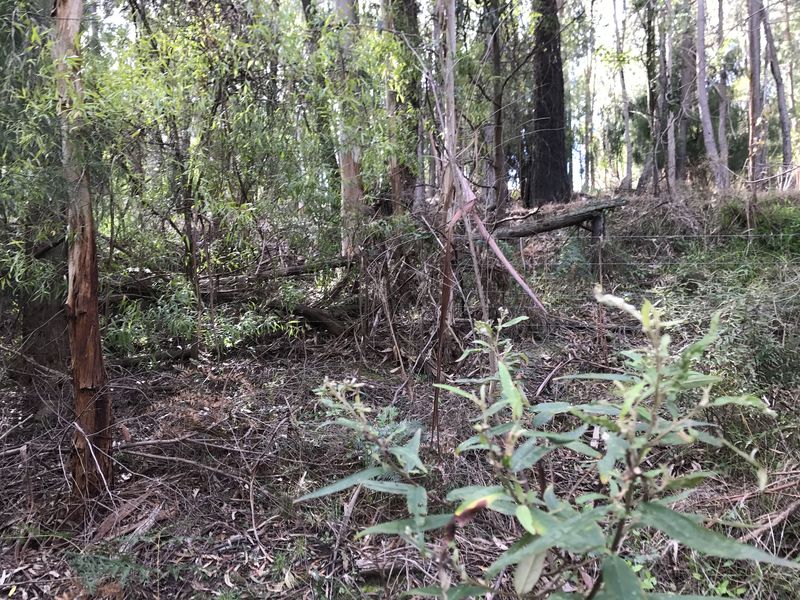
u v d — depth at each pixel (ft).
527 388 12.52
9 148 9.01
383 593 7.14
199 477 9.55
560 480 9.14
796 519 7.72
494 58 21.50
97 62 9.36
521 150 33.19
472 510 3.46
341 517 8.53
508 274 15.40
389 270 14.87
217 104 11.95
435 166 16.03
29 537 8.02
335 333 16.31
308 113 13.35
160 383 13.14
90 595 6.98
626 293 19.71
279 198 13.47
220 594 7.18
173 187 11.98
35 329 11.26
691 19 42.68
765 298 12.46
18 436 10.74
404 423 6.16
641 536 7.78
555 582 4.12
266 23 12.54
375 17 17.90
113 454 9.44
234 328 13.82
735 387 9.64
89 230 8.50
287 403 12.01
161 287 13.96
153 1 12.05
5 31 9.11
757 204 25.22
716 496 8.13
